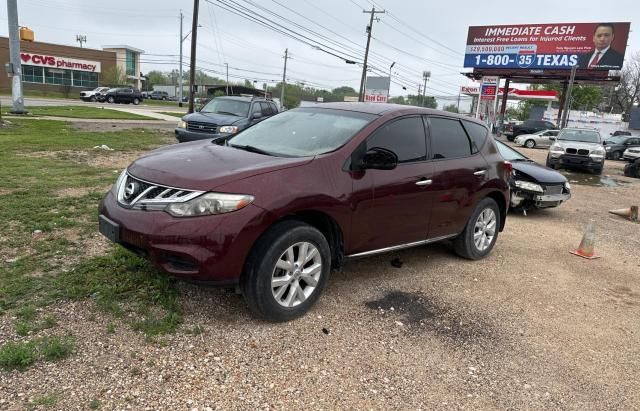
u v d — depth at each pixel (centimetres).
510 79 4647
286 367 326
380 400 303
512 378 343
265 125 505
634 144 2980
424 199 480
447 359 357
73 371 296
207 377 306
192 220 337
